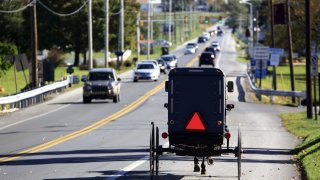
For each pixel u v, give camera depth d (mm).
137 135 66250
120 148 56125
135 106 104062
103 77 112312
